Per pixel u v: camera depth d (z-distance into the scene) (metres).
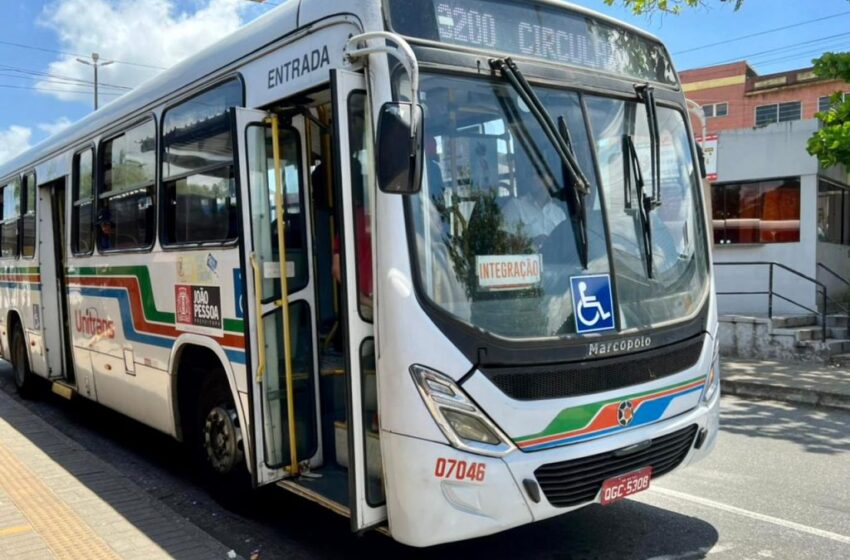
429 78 3.77
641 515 5.23
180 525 4.98
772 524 5.06
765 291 13.21
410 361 3.51
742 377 10.29
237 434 5.17
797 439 7.54
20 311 9.34
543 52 4.27
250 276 4.39
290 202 4.61
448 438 3.51
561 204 4.05
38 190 8.55
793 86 46.09
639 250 4.36
